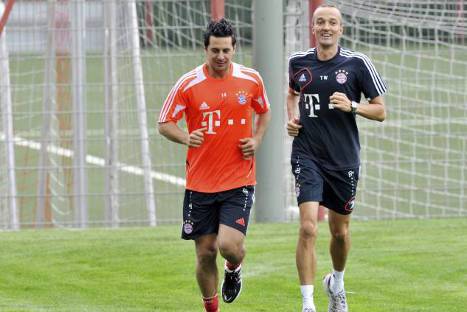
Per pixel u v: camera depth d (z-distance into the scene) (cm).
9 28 4006
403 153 4578
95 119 5078
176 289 2833
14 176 4038
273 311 2589
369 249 3284
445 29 4053
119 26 3984
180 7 4006
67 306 2631
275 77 3750
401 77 4366
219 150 2384
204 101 2373
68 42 3978
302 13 3922
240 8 4103
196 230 2433
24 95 4575
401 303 2641
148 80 4028
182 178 4184
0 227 4009
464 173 4469
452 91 4147
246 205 2403
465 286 2814
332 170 2503
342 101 2430
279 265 3077
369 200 4312
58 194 4003
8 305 2639
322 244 3372
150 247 3356
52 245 3403
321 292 2808
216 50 2333
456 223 3794
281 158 3812
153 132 4075
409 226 3728
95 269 3070
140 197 4044
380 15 4012
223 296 2517
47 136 4016
